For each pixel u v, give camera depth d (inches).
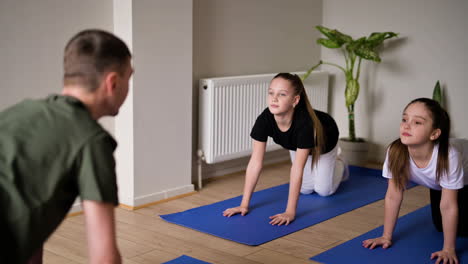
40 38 109.2
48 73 111.7
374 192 141.9
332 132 123.6
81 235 104.6
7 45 104.0
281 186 145.3
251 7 159.8
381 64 177.3
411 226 112.8
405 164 94.1
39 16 108.4
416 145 89.0
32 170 40.5
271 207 125.1
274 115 113.5
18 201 39.9
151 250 97.3
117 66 45.3
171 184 133.1
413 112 87.6
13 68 105.5
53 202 41.6
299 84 110.0
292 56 177.8
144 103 123.2
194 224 111.7
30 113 42.4
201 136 144.4
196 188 143.6
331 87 188.9
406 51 171.9
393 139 177.0
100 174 41.7
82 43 44.3
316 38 186.9
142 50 120.9
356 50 162.9
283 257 95.3
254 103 152.9
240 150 150.8
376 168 170.6
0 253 40.0
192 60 138.5
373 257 94.7
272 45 169.3
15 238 40.4
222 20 151.0
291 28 175.6
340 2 183.8
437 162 88.8
